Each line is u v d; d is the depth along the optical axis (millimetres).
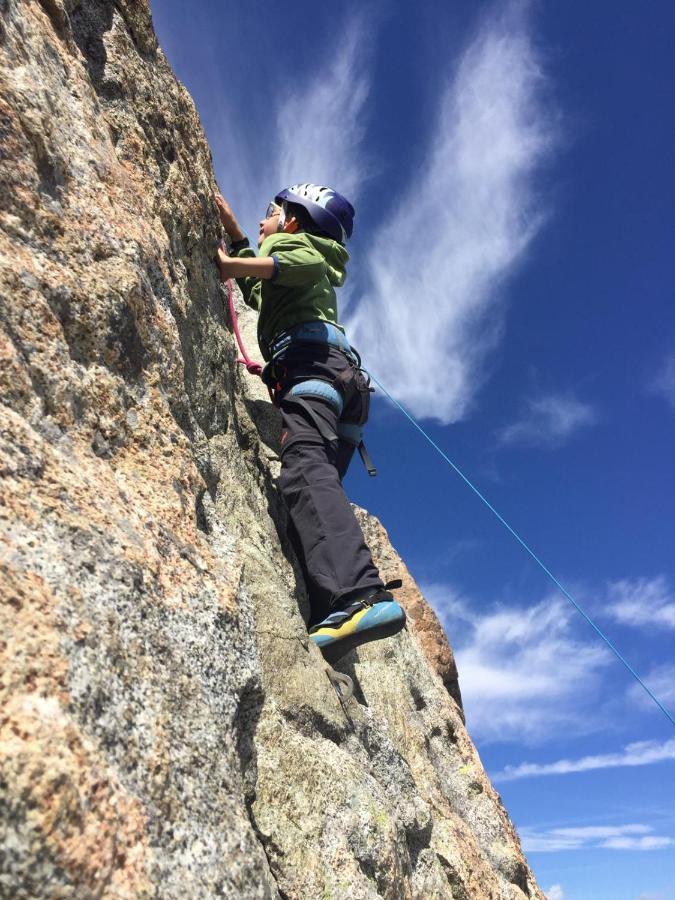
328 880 2459
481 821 4957
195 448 2871
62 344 2082
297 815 2535
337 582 3457
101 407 2182
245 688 2225
